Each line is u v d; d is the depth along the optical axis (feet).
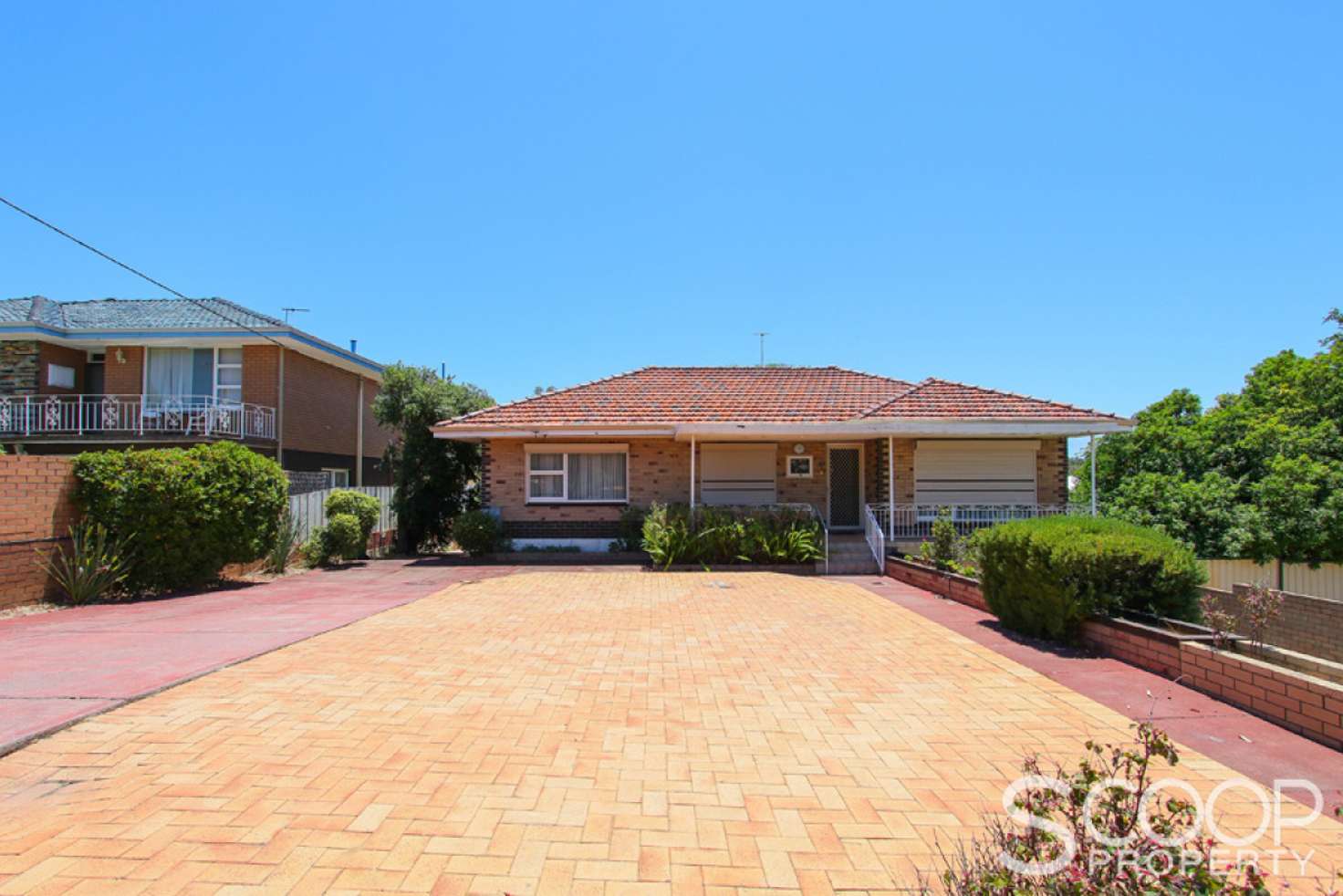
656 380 67.82
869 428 52.26
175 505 37.42
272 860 10.85
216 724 16.62
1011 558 28.25
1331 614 32.14
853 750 15.79
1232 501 61.00
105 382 70.49
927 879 10.63
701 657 24.12
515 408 61.41
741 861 11.17
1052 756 15.37
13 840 11.26
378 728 16.60
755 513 53.83
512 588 41.39
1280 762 15.11
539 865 10.94
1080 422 52.42
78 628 27.78
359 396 86.63
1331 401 64.54
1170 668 21.45
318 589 40.65
